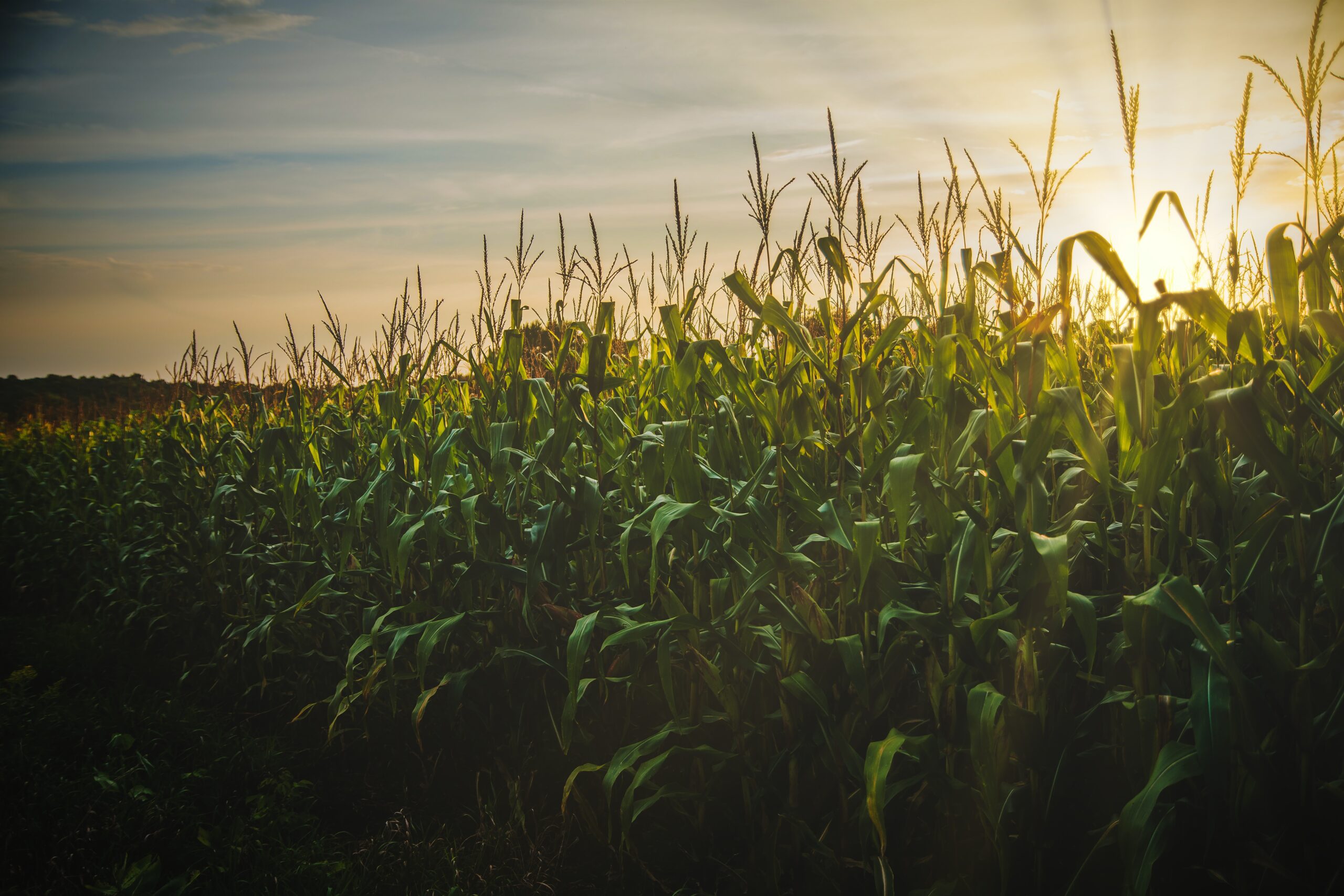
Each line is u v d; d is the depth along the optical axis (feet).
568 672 7.80
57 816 9.05
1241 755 5.53
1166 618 6.43
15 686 12.16
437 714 11.24
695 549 8.70
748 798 8.09
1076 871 7.04
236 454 15.60
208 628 15.69
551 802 9.86
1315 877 5.91
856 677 6.79
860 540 6.64
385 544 10.25
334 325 15.49
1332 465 6.96
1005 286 8.26
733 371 8.27
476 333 12.78
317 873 8.17
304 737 12.36
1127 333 10.26
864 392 7.95
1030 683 6.60
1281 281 5.80
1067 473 6.91
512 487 10.58
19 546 22.84
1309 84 6.82
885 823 7.68
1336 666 6.23
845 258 7.81
